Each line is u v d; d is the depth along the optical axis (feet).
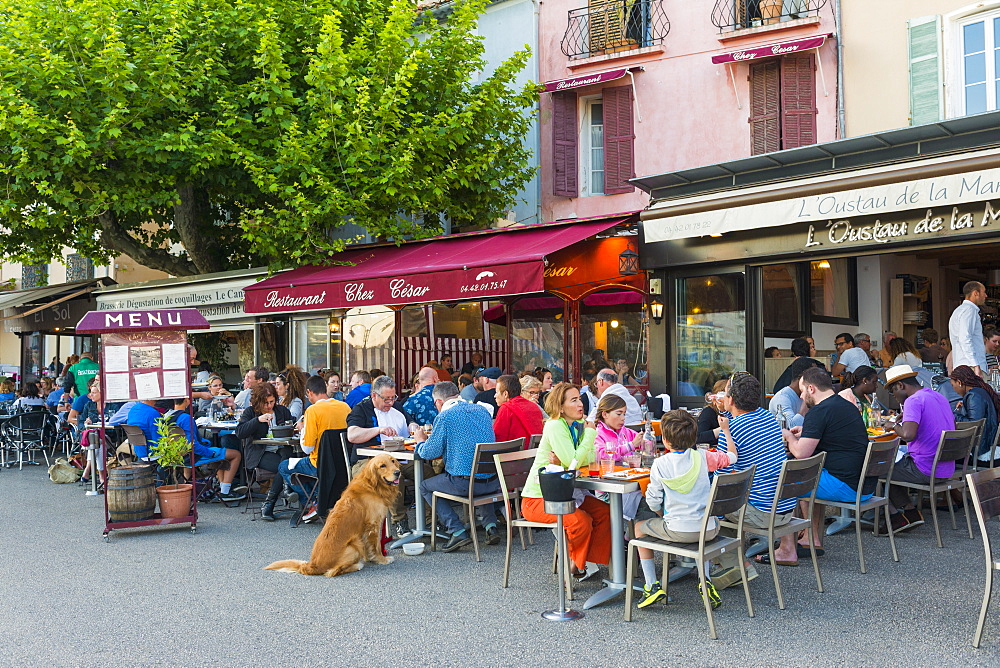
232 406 38.27
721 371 36.14
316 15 47.73
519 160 49.80
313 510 29.30
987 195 27.43
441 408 26.03
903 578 20.68
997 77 36.88
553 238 38.14
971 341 31.65
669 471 17.72
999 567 15.98
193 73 44.47
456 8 48.67
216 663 15.84
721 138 45.16
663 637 16.85
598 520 20.30
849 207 30.50
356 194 45.44
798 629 17.15
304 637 17.22
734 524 19.26
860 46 41.09
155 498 28.71
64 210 45.60
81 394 46.62
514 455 21.24
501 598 19.88
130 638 17.29
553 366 46.75
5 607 19.57
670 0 46.85
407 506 30.12
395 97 43.80
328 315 52.75
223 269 58.65
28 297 62.90
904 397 27.50
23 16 43.27
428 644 16.71
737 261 35.01
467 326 54.03
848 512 26.22
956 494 29.45
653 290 38.09
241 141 45.19
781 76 43.24
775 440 20.44
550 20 51.01
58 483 40.19
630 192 48.14
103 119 43.47
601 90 49.21
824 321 42.24
